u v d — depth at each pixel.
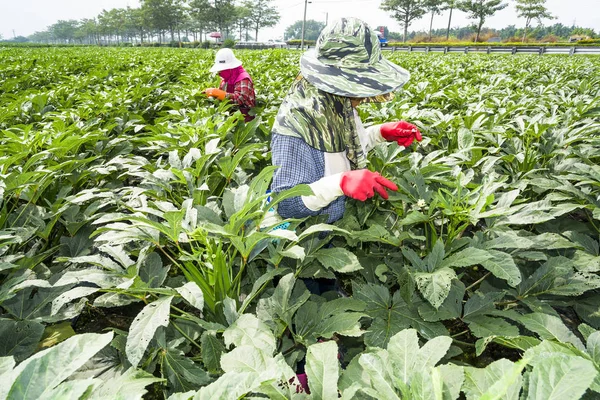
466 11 82.62
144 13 124.69
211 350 1.71
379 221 2.63
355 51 1.92
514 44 45.75
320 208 2.02
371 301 2.12
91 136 3.54
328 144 2.07
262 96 6.55
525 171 3.37
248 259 1.97
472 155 3.29
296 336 1.81
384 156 2.77
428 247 2.46
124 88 6.73
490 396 0.85
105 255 2.61
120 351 1.82
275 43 62.06
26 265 2.33
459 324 2.64
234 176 2.90
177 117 4.83
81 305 2.10
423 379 1.10
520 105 4.93
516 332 1.75
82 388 0.94
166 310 1.60
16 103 5.24
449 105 5.80
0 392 0.99
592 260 2.21
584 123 4.20
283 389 1.25
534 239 2.24
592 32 90.06
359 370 1.39
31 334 1.91
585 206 2.39
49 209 2.88
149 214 2.36
